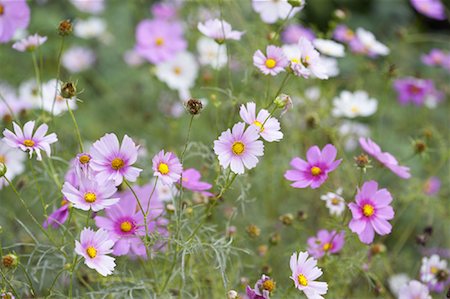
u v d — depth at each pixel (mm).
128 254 2328
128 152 2098
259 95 2639
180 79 2893
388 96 3068
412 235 2803
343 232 2320
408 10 3812
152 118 3029
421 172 2912
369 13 3797
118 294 2227
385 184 2795
